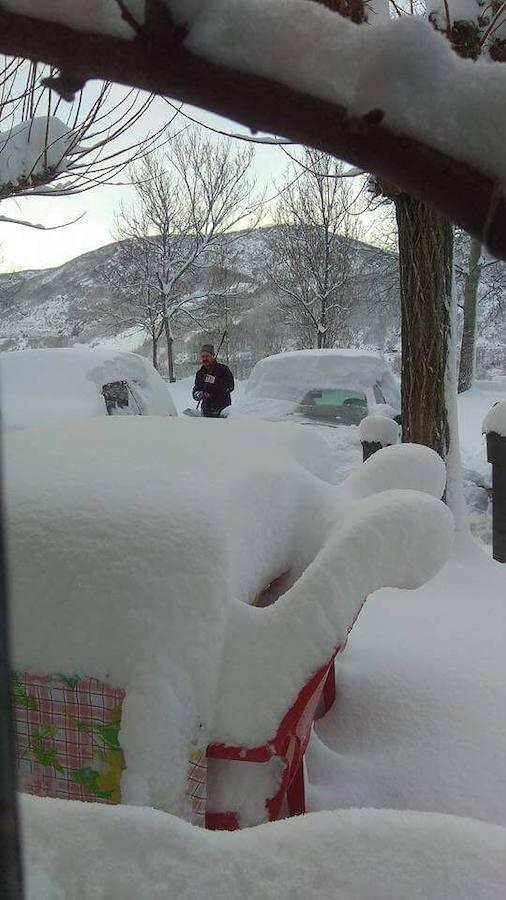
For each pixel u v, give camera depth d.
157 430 2.63
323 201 25.50
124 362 7.77
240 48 0.57
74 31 0.58
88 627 1.74
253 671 1.76
